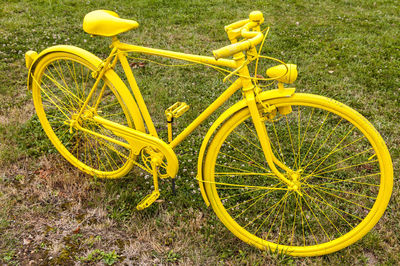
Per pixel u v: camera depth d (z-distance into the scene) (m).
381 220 2.47
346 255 2.22
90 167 2.82
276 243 2.34
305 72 4.28
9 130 3.14
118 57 2.13
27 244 2.23
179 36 5.21
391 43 5.05
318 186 2.57
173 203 2.59
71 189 2.65
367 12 6.42
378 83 4.05
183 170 2.82
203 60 1.95
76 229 2.34
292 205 2.60
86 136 2.83
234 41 1.87
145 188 2.70
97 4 6.30
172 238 2.35
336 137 3.26
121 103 2.26
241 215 2.56
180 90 3.91
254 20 1.75
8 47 4.50
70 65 4.30
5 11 5.67
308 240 2.38
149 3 6.46
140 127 2.26
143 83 4.02
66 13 5.79
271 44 5.04
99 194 2.63
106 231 2.37
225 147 3.15
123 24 1.93
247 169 2.93
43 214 2.45
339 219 2.52
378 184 2.78
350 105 3.70
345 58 4.60
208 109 2.07
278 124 3.42
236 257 2.26
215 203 2.25
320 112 3.60
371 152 3.08
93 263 2.14
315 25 5.77
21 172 2.78
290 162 3.02
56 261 2.13
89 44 4.81
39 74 2.58
